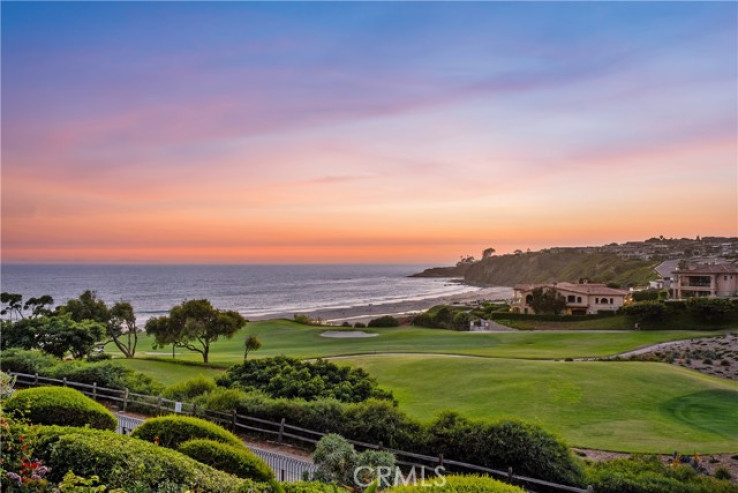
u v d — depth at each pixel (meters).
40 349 33.78
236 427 18.59
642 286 135.25
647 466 13.98
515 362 38.06
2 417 8.93
